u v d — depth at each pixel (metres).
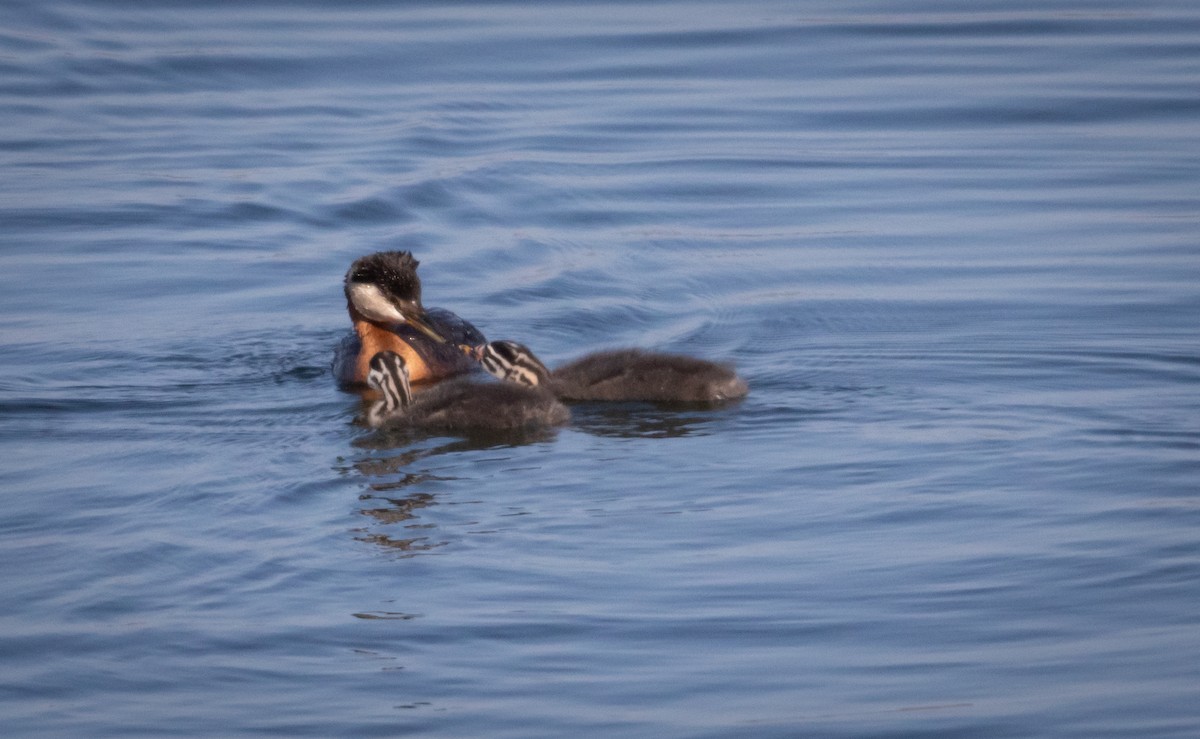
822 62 30.62
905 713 9.00
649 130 26.91
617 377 15.20
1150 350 16.34
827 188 23.98
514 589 10.53
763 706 9.11
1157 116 27.28
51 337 17.47
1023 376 15.52
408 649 9.76
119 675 9.47
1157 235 21.33
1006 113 27.66
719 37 32.12
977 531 11.38
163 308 18.81
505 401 14.23
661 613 10.20
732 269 20.33
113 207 22.77
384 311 16.42
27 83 29.22
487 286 19.81
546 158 25.31
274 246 21.47
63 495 12.20
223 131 26.89
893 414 14.30
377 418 14.49
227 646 9.79
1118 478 12.39
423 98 28.56
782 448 13.37
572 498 12.21
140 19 32.75
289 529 11.52
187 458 13.25
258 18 33.16
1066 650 9.66
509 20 33.34
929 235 21.69
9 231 21.69
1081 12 33.75
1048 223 22.09
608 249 21.27
